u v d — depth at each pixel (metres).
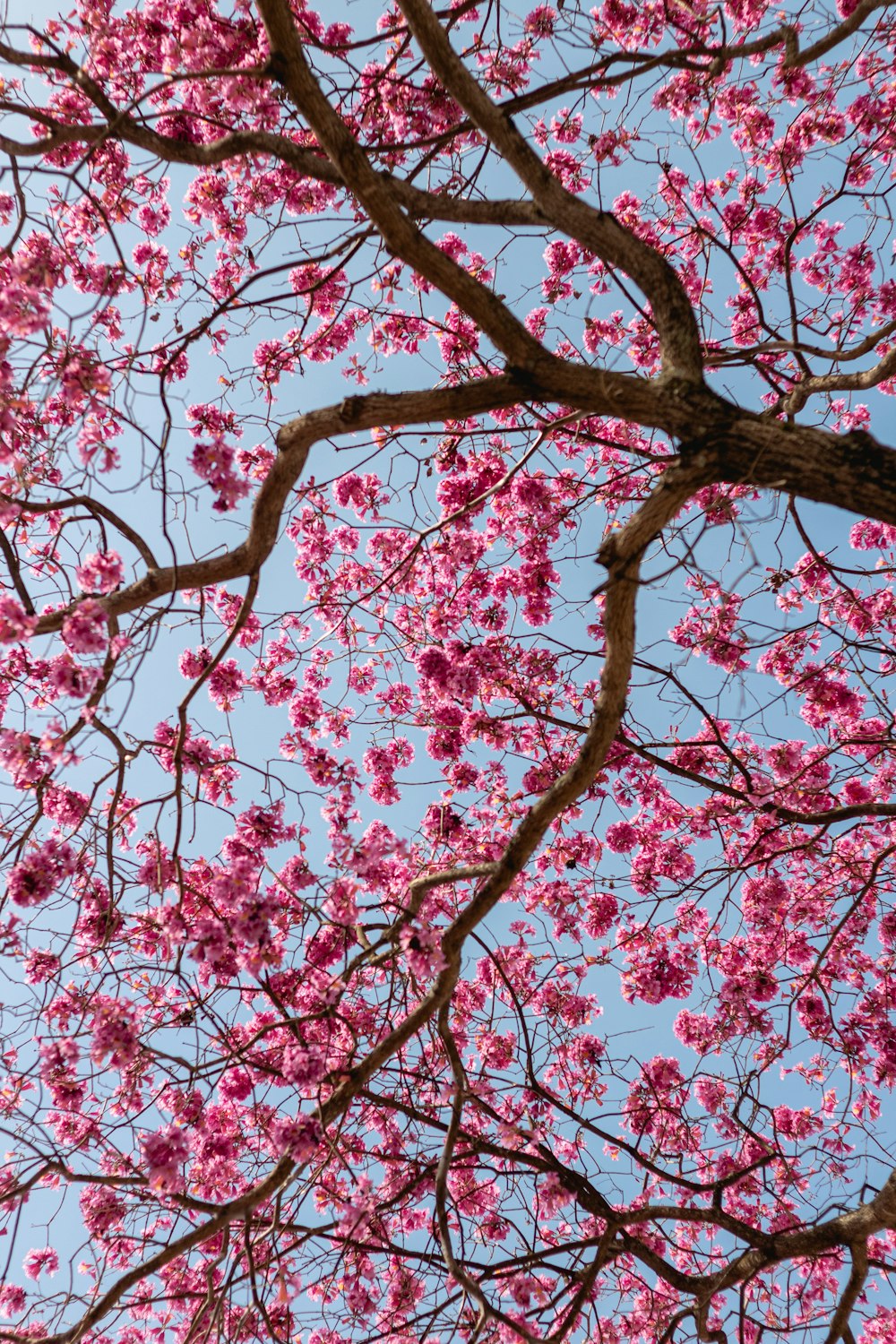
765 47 3.96
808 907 7.00
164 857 5.41
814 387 4.59
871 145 5.83
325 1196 5.68
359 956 4.22
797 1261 5.74
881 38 6.17
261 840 4.92
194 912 5.44
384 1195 5.56
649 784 7.20
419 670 5.92
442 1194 3.89
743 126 6.99
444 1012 4.38
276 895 4.21
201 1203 3.86
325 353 6.95
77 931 5.23
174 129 5.72
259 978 4.18
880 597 7.27
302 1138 3.78
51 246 5.61
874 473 3.34
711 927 7.02
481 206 3.89
